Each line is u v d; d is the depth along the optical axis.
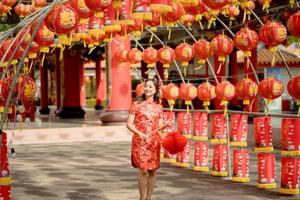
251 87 9.03
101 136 18.66
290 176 8.45
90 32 8.09
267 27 7.85
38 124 23.20
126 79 20.34
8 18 19.23
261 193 8.65
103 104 42.91
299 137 8.43
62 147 16.17
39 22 6.09
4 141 7.11
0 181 7.07
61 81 30.34
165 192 8.73
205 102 10.52
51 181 9.95
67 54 28.64
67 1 6.40
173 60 10.80
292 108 30.45
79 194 8.69
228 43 8.75
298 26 7.45
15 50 6.58
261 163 9.03
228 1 6.54
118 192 8.82
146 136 7.56
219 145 10.35
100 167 11.70
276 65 26.47
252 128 19.81
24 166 11.97
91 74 55.06
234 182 9.71
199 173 10.80
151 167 7.59
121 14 7.82
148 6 6.84
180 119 11.71
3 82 7.25
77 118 28.42
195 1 6.56
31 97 7.35
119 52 13.80
